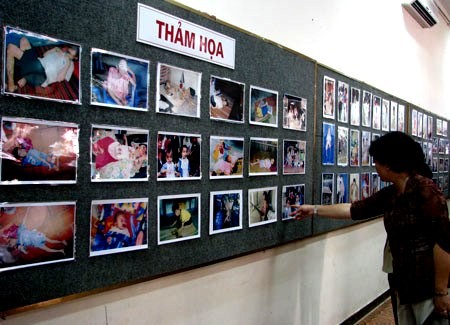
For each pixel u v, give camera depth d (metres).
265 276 1.42
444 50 3.51
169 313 1.06
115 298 0.92
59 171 0.79
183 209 1.06
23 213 0.74
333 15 1.84
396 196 1.22
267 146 1.36
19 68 0.73
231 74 1.20
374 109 2.19
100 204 0.86
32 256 0.75
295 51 1.49
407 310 1.24
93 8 0.84
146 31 0.95
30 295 0.75
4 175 0.71
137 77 0.93
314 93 1.62
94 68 0.84
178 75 1.03
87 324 0.87
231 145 1.21
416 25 2.86
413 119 2.76
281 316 1.52
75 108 0.81
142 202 0.95
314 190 1.65
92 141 0.84
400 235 1.19
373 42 2.24
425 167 1.21
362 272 2.18
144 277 0.96
